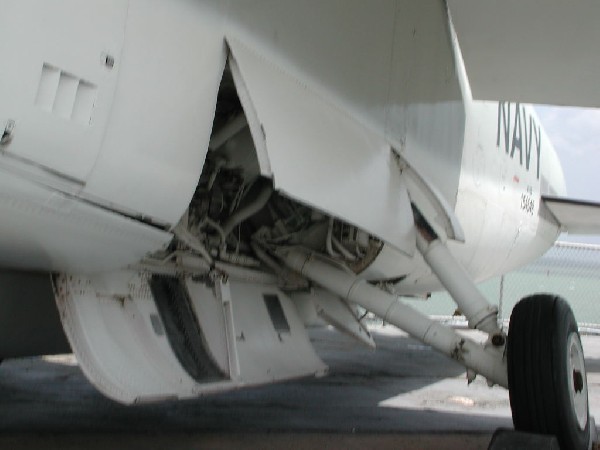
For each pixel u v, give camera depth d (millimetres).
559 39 3723
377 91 2926
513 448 2754
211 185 2896
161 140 1946
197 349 2738
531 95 4465
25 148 1644
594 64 3961
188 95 2006
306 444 3219
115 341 2318
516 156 5336
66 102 1698
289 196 2199
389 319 3490
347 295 3576
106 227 1951
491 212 4746
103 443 2990
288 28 2387
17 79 1579
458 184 4027
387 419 3975
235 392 4547
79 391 4199
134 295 2541
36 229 1824
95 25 1739
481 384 5676
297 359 3342
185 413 3742
